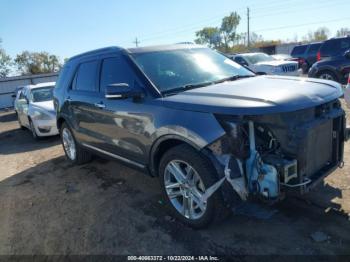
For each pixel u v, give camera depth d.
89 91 4.90
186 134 3.08
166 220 3.68
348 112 7.51
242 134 2.86
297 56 18.89
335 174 4.28
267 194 2.85
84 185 5.07
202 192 3.19
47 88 10.01
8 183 5.67
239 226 3.38
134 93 3.61
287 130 2.84
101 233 3.59
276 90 3.13
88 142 5.22
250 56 14.47
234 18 60.06
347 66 10.55
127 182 4.97
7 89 30.16
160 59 4.12
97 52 4.85
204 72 4.09
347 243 2.95
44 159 6.95
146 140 3.66
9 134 11.16
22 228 3.94
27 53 57.50
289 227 3.27
